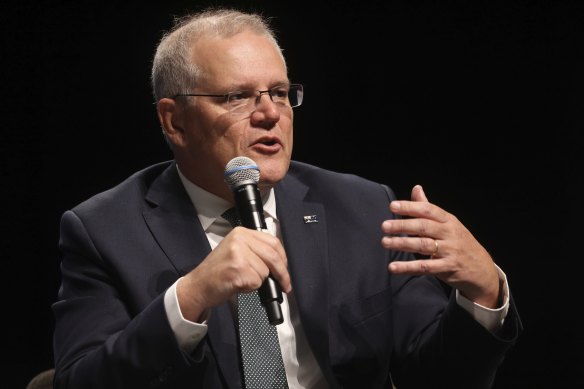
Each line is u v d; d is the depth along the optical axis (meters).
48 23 13.02
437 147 13.96
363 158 13.97
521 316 14.14
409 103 13.97
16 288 13.62
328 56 13.84
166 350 5.51
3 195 13.29
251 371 6.06
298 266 6.64
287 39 13.73
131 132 13.31
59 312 6.45
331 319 6.58
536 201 13.92
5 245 13.46
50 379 7.86
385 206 7.28
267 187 6.48
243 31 6.57
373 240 7.00
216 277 5.33
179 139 6.73
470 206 14.06
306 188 7.24
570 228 13.78
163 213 6.72
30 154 13.26
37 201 13.41
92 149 13.30
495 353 6.05
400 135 13.99
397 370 6.85
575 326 13.90
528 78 13.75
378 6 13.86
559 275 13.94
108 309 6.29
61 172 13.31
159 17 13.03
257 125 6.37
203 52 6.51
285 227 6.84
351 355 6.50
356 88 13.91
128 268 6.38
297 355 6.47
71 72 13.16
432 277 7.32
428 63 13.90
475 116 13.92
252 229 5.57
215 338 6.19
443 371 6.31
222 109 6.41
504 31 13.76
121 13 13.09
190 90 6.54
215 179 6.57
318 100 13.86
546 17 13.59
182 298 5.48
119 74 13.19
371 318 6.68
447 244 5.71
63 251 6.72
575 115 13.59
